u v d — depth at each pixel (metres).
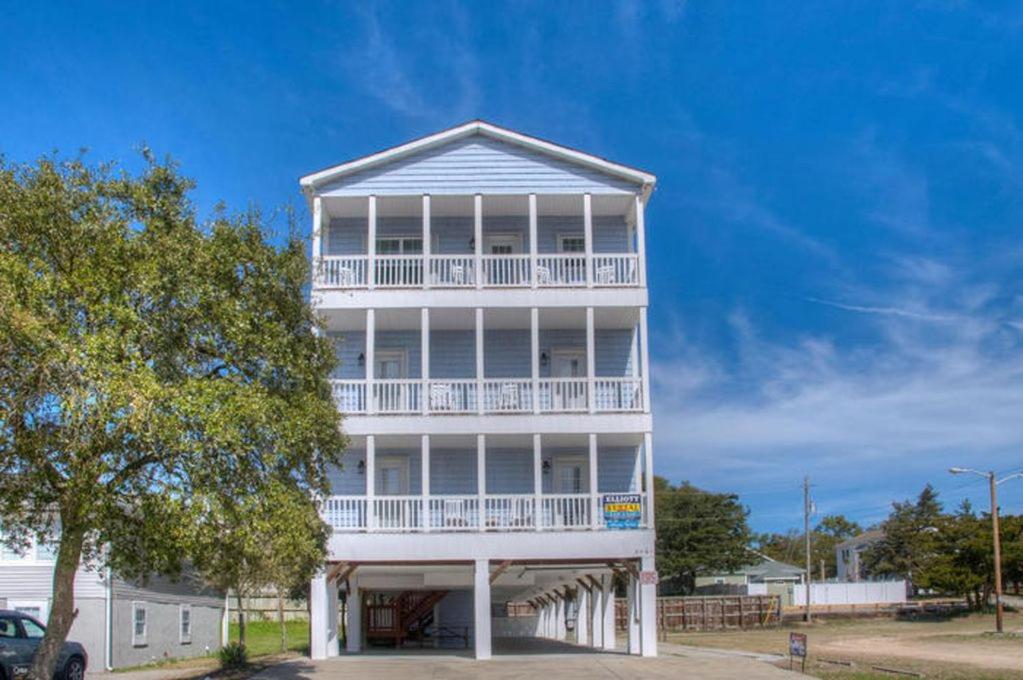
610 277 28.17
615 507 26.84
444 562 26.86
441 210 30.03
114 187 16.30
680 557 77.69
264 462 16.48
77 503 15.16
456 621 35.62
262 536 16.55
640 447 29.67
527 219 30.69
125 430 14.56
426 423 27.25
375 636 34.28
